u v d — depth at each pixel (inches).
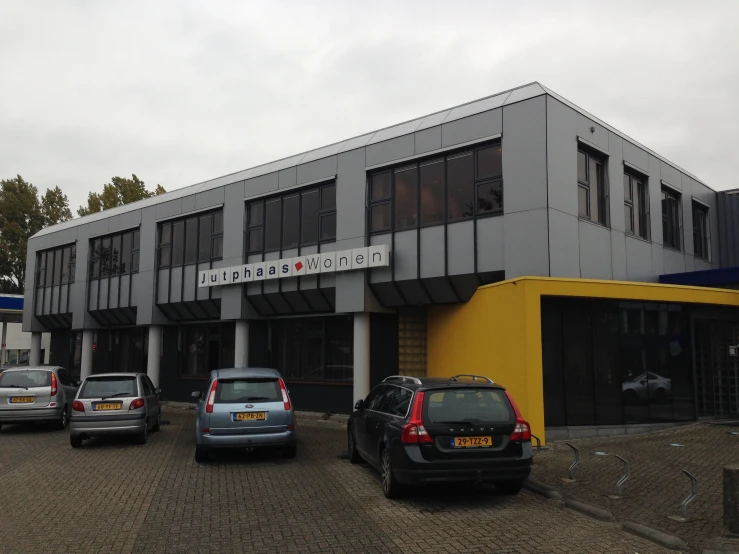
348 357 713.6
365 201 657.6
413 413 297.9
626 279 613.9
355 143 686.5
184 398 914.7
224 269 787.4
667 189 739.4
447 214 593.0
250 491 331.3
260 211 783.7
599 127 595.8
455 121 588.4
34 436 573.6
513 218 533.6
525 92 549.0
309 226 723.4
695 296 533.3
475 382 323.6
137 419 503.2
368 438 365.1
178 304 882.1
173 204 898.7
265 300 766.5
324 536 247.4
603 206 600.7
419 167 621.6
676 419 519.8
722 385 557.9
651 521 261.4
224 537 247.8
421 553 225.0
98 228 1040.2
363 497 315.0
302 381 751.1
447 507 292.8
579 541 237.3
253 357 806.5
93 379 511.5
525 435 299.7
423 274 603.2
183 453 464.8
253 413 410.3
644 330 512.4
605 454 409.7
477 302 533.6
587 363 481.4
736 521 235.6
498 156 561.0
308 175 720.3
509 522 265.4
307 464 412.5
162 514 284.8
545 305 475.5
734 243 844.6
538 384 447.8
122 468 403.5
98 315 1037.8
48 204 2140.7
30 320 1183.6
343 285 663.8
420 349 666.2
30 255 1208.8
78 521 274.1
